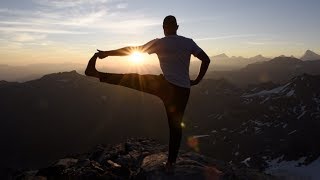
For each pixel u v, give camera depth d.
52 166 4.02
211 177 2.98
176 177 2.89
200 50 2.62
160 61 2.64
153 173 2.96
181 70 2.61
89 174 3.44
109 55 2.57
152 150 4.11
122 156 3.96
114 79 2.65
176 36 2.63
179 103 2.64
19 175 4.18
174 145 2.81
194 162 3.22
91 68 2.59
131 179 3.33
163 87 2.63
